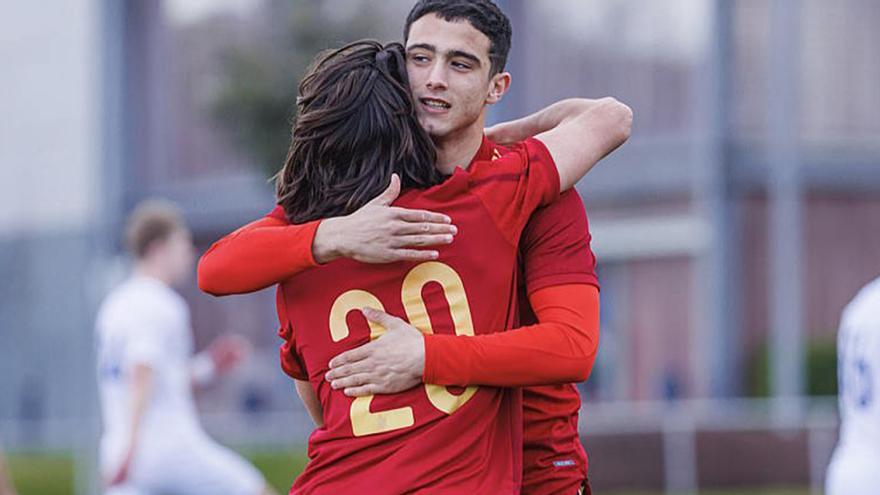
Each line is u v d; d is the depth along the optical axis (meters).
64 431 30.47
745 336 51.78
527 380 8.51
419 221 8.38
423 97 8.80
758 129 51.78
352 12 50.34
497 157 9.16
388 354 8.46
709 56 51.56
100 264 59.34
